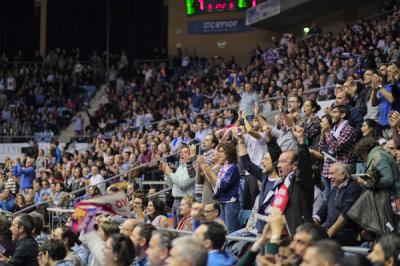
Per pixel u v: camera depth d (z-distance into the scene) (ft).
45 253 44.73
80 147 137.28
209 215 40.93
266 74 125.49
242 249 44.34
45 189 88.07
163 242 30.76
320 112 80.79
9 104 160.86
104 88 163.84
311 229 29.50
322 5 146.41
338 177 39.22
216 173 52.85
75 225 39.32
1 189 103.71
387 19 122.21
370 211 37.55
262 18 159.22
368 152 39.81
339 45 125.70
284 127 58.59
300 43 136.46
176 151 85.46
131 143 105.09
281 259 29.71
